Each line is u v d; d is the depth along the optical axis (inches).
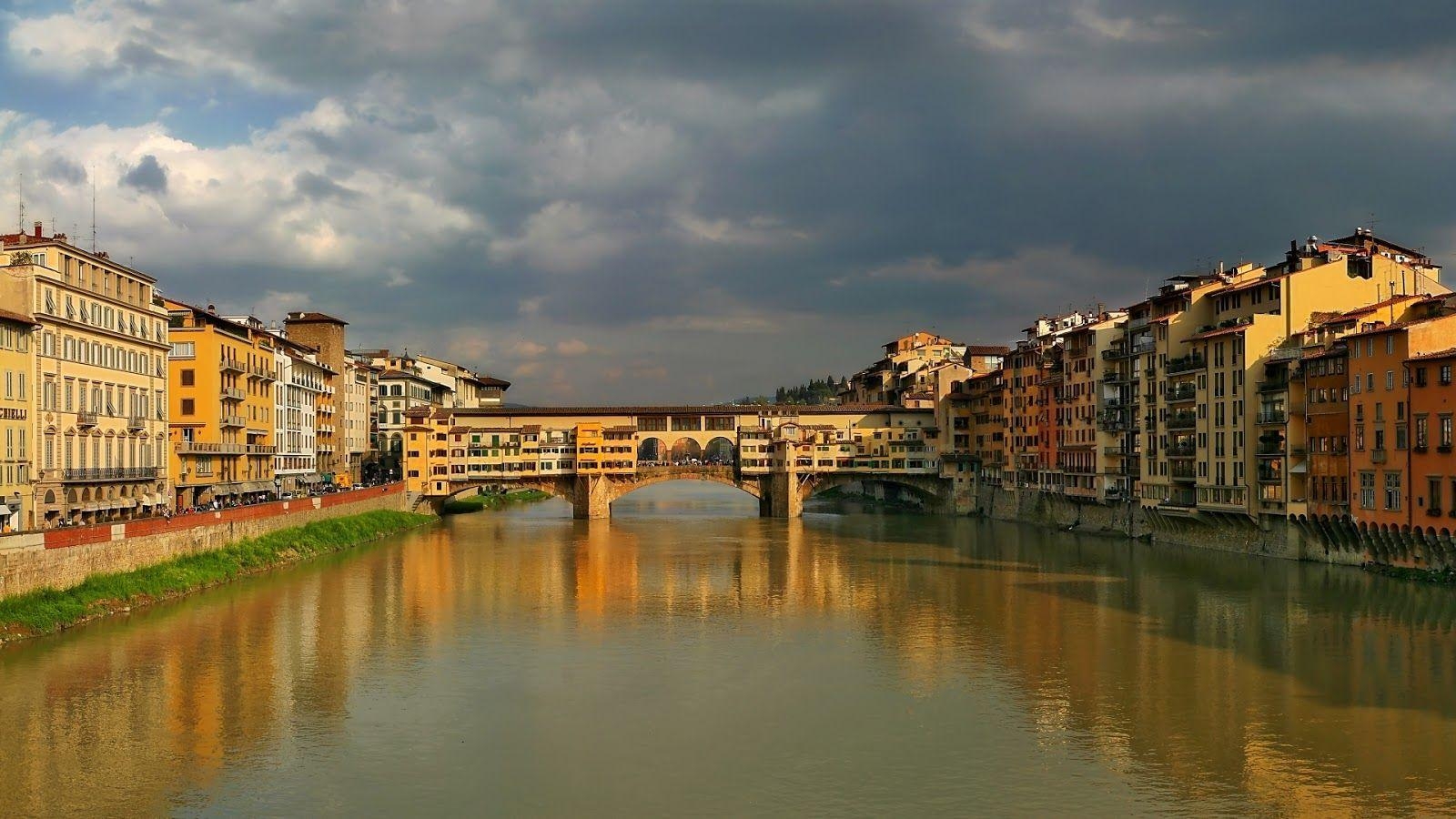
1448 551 3740.2
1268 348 4778.5
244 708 2556.6
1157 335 5570.9
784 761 2242.9
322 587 4192.9
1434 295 4638.3
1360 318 4471.0
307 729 2422.5
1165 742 2324.1
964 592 4109.3
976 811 1990.7
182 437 5310.0
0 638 2947.8
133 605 3533.5
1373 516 4060.0
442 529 6811.0
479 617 3634.4
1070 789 2080.5
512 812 1993.1
